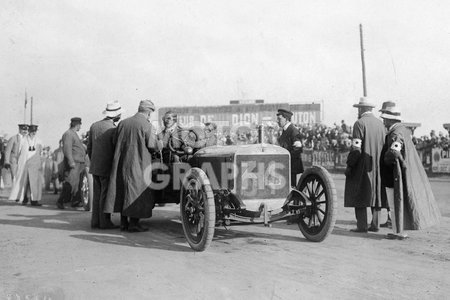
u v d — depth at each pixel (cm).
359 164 684
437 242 611
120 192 720
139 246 600
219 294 387
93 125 767
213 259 519
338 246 588
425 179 636
